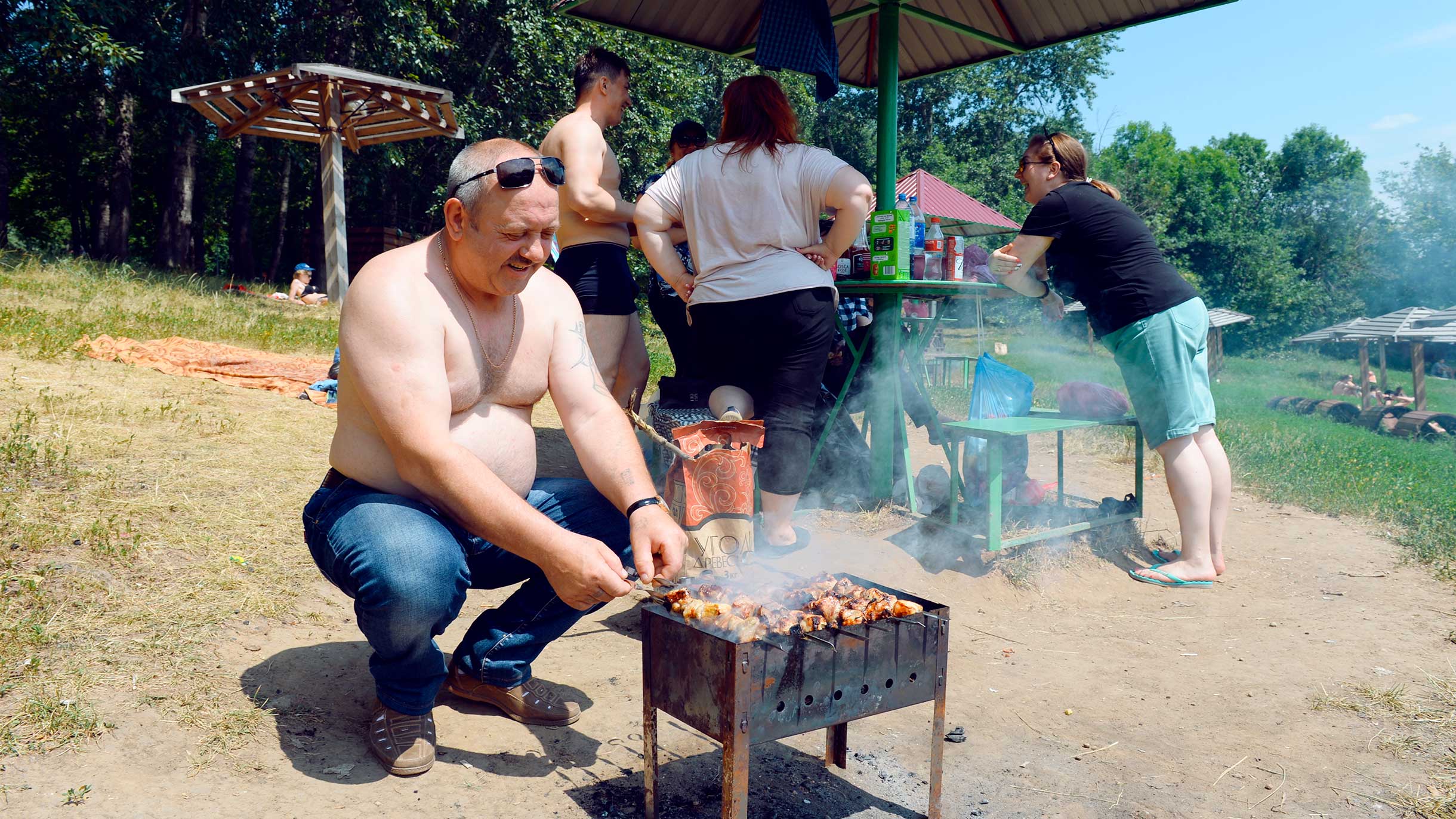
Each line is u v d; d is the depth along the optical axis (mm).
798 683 1951
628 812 2219
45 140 31375
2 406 4883
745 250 3785
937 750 2236
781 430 3838
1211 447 4410
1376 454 8930
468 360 2271
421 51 19281
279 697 2547
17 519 3279
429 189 24859
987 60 6199
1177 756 2695
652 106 22094
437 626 2275
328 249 13180
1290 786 2529
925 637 2174
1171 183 57875
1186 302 4223
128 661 2562
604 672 3029
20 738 2158
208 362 7051
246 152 23328
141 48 16797
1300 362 47938
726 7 5637
